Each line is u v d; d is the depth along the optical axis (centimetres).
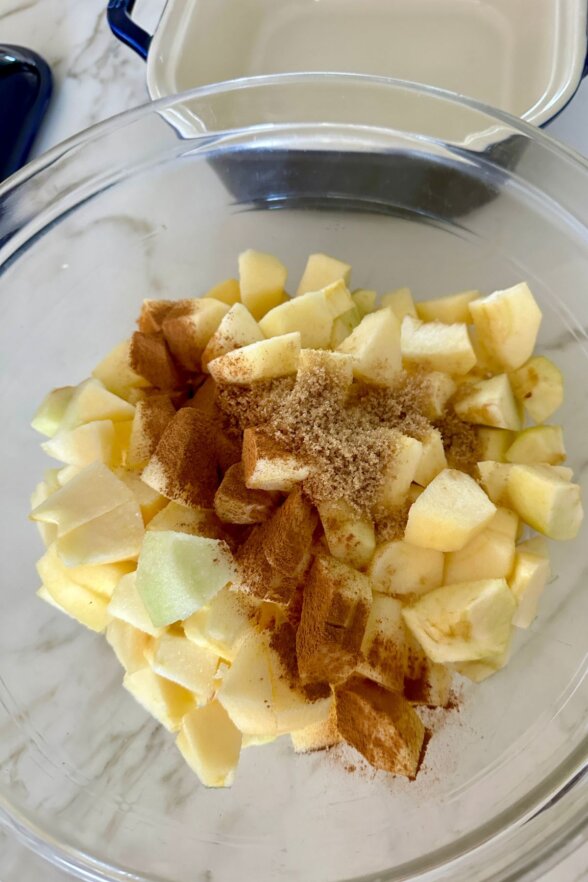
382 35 35
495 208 31
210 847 27
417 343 28
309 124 31
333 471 25
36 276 33
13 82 38
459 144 30
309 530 25
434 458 26
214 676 27
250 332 28
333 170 32
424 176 31
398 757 24
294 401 26
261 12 36
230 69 35
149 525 27
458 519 24
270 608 26
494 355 29
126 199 33
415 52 35
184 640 26
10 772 28
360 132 30
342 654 23
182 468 26
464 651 24
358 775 27
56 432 30
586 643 28
